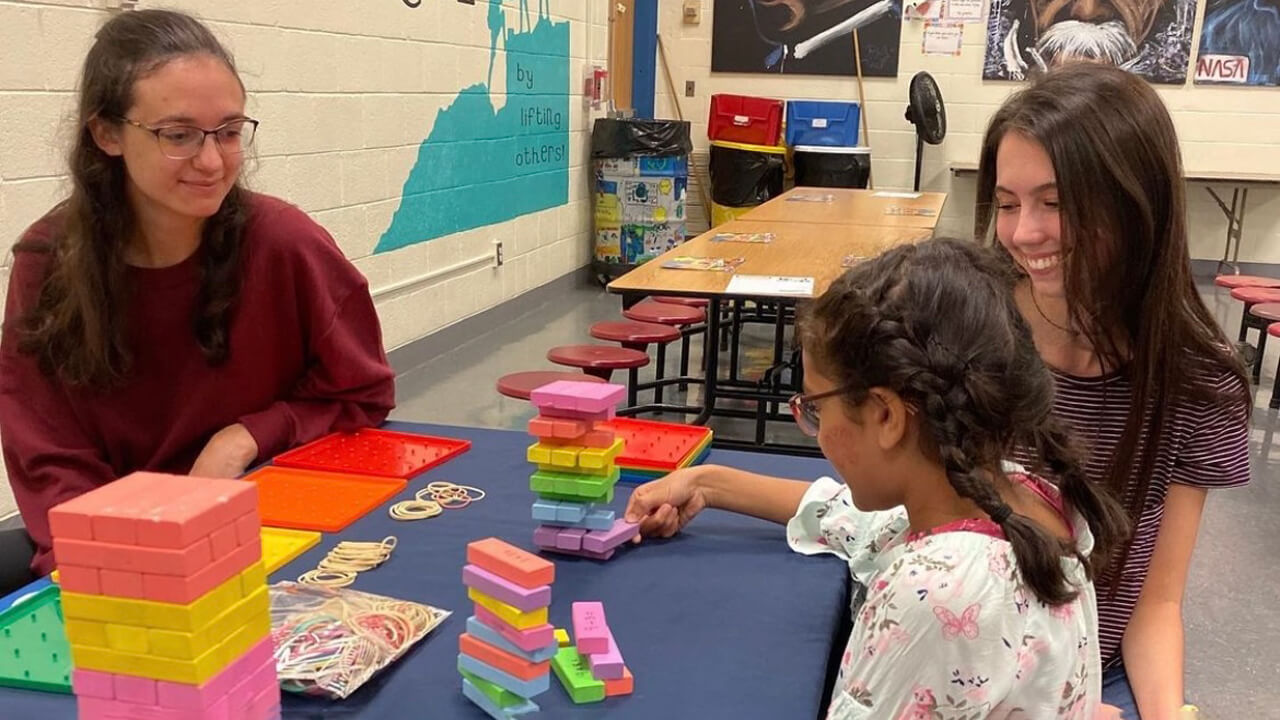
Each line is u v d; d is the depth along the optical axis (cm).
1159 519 125
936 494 91
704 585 119
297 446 163
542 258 569
